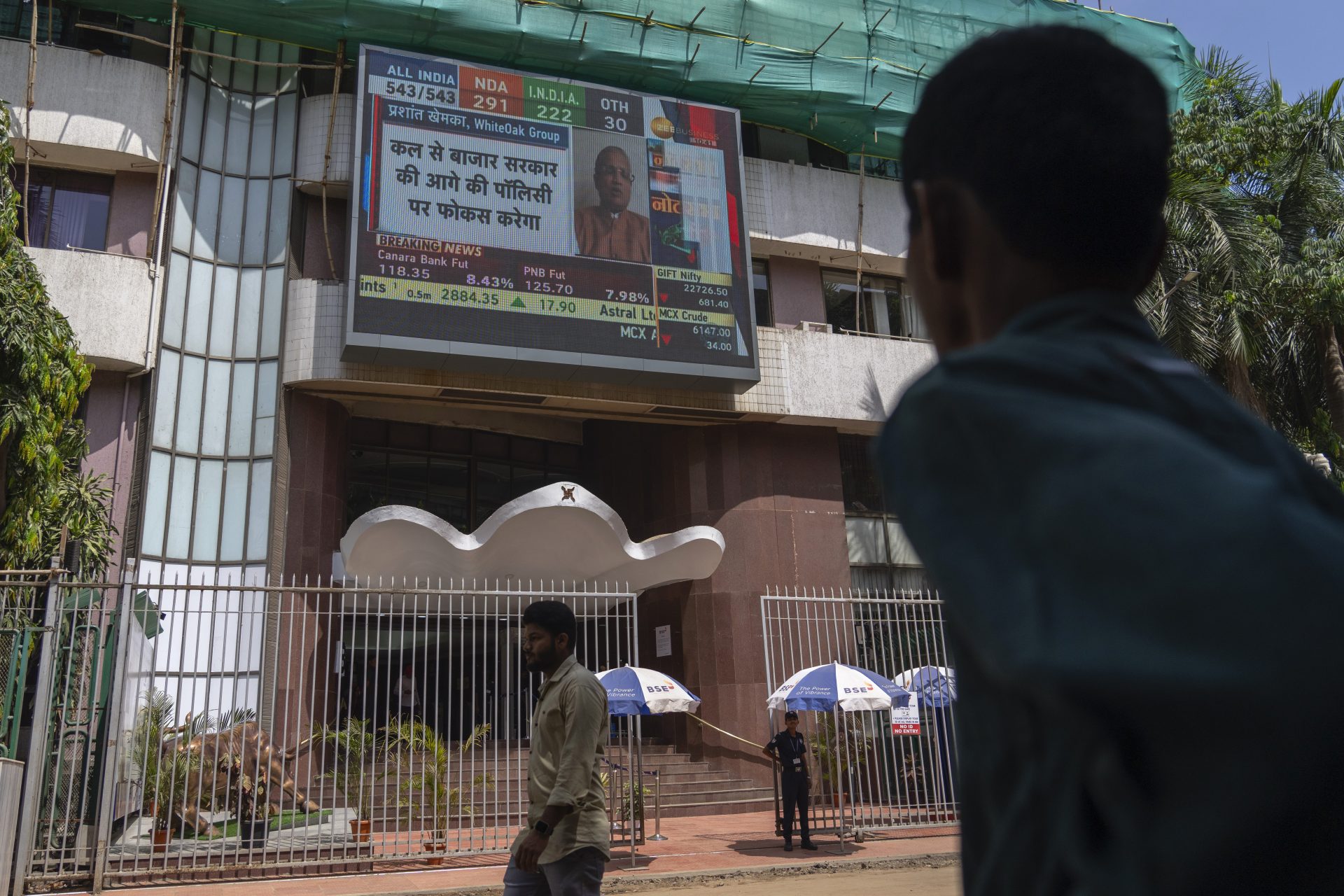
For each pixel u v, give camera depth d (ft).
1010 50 2.20
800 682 35.94
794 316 61.11
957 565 1.60
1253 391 54.03
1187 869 1.33
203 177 50.85
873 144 62.75
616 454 63.82
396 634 54.44
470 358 48.47
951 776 39.27
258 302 50.37
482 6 53.01
